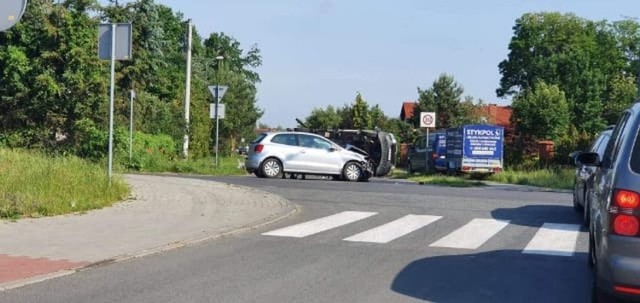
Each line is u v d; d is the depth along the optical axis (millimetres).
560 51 72438
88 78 22797
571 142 38094
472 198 17266
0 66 22406
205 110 38656
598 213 6828
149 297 7199
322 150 24109
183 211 13406
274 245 10422
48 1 22625
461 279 8258
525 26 73875
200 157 35062
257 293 7426
